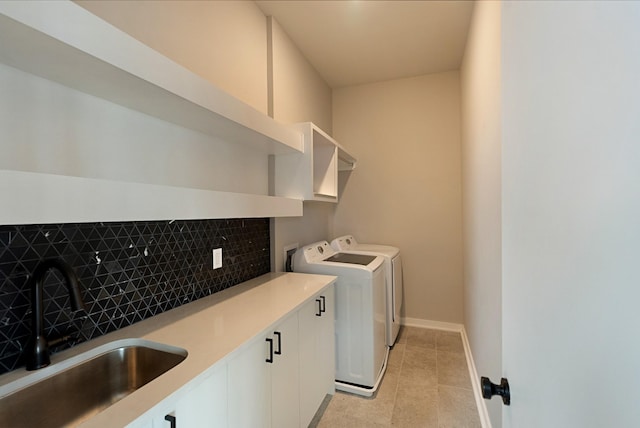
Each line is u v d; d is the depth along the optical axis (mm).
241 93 1978
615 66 339
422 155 3367
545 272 523
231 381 1076
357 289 2193
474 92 2182
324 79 3404
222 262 1811
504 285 809
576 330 420
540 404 541
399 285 3166
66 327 1043
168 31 1432
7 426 832
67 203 742
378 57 2930
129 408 738
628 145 318
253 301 1580
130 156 1226
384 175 3510
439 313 3320
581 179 408
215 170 1692
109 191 845
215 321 1306
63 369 958
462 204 3119
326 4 2162
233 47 1905
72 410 973
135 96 1097
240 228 1994
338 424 1837
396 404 2021
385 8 2209
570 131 437
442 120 3287
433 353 2730
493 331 1616
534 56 570
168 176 1396
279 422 1399
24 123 905
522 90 638
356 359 2193
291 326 1508
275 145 1905
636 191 309
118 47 873
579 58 411
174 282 1476
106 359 1076
